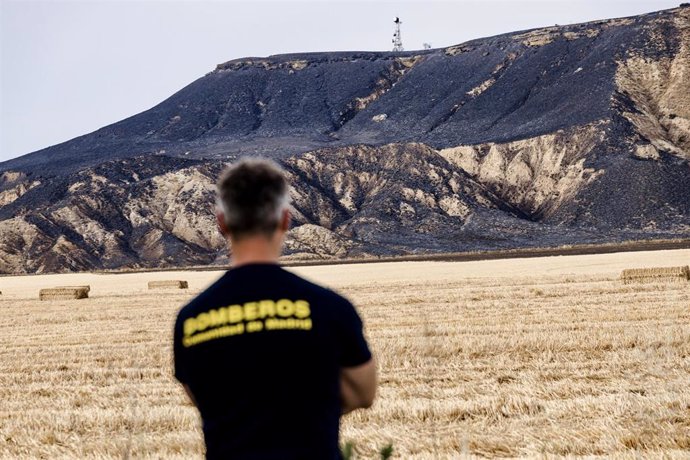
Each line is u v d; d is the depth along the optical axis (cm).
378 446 1952
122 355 3941
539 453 1869
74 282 15375
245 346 647
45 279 18238
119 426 2327
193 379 658
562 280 8194
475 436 2020
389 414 2300
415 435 2050
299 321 653
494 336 3912
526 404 2367
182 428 2273
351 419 2270
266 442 639
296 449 639
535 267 12056
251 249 680
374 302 6475
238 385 643
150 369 3484
